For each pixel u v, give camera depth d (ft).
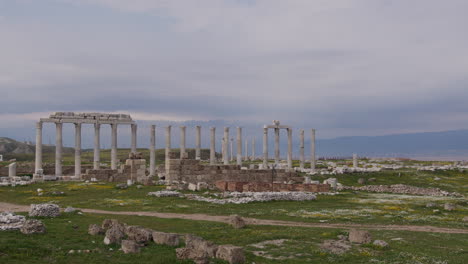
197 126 359.46
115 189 214.07
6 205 168.55
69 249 82.74
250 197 186.39
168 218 133.59
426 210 170.50
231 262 77.87
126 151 620.90
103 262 75.20
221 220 131.75
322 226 127.03
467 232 123.24
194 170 254.88
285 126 367.86
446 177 334.03
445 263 83.20
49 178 268.82
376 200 199.21
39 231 92.73
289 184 224.53
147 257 78.23
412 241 104.73
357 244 97.45
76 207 161.07
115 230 90.27
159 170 344.28
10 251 76.69
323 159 607.37
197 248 84.53
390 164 476.54
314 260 83.66
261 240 99.55
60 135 314.96
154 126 334.44
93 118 328.70
